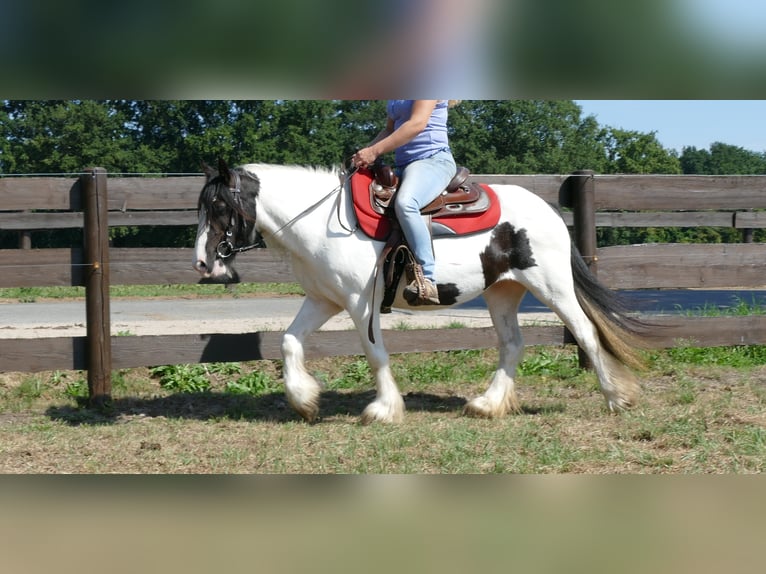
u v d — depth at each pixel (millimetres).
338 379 7578
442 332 7445
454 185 5918
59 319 11789
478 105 28156
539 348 8586
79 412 6465
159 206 6828
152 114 23609
